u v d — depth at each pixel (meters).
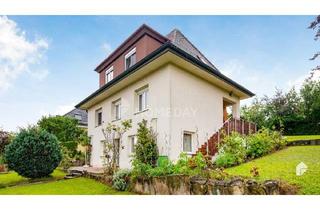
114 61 20.83
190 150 14.67
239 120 17.31
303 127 25.16
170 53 12.82
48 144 17.11
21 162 16.36
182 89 14.31
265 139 14.13
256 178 8.25
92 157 22.27
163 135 13.50
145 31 16.92
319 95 27.08
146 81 15.36
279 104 32.34
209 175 9.22
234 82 17.34
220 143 14.16
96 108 22.12
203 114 15.65
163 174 10.50
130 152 16.39
